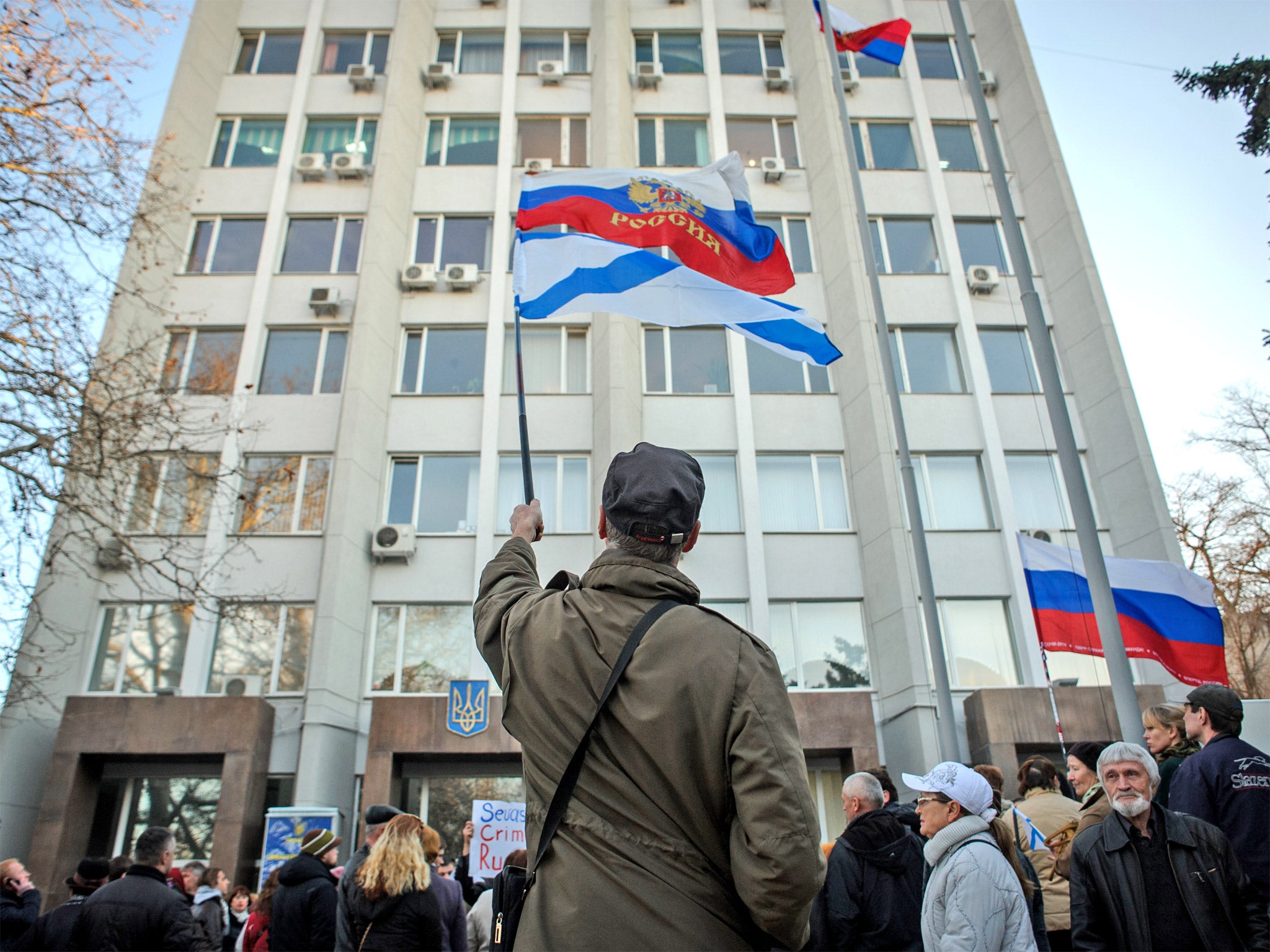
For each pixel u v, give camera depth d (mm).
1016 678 17922
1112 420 19391
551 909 1853
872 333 19984
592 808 1930
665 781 1901
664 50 24781
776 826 1734
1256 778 4531
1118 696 8484
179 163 20688
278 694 17344
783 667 18203
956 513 19297
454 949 5355
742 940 1841
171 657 17672
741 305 6480
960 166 23250
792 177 22922
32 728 16344
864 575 18766
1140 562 11383
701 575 18812
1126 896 4234
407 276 21062
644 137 23516
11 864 7156
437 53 24688
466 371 20750
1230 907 4129
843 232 21078
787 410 20297
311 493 19125
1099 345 19906
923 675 16828
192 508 18469
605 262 6426
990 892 3943
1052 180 21719
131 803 16391
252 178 22234
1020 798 6469
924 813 4418
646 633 2025
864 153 23031
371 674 18016
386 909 4789
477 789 16641
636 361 20328
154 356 17891
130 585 17922
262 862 14227
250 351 20156
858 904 4805
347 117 23188
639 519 2223
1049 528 19297
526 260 6430
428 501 19516
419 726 16141
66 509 12898
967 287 21250
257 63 24047
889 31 16312
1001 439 20000
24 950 5781
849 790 5250
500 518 19406
